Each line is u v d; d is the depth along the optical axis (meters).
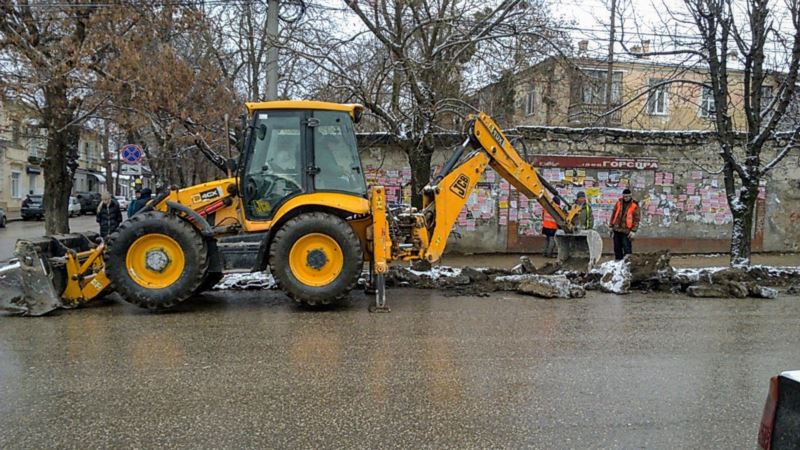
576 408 4.23
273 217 7.53
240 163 7.55
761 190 14.83
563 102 17.34
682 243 14.62
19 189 40.19
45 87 10.41
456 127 13.82
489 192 14.06
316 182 7.58
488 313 7.39
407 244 8.28
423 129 11.27
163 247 7.24
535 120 18.58
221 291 8.84
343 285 7.28
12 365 5.14
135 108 10.75
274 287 9.03
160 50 10.68
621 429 3.88
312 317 7.08
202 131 11.48
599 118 12.38
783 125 14.06
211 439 3.70
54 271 7.36
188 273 7.19
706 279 9.23
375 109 11.27
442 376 4.89
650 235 14.55
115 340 5.98
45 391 4.52
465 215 14.02
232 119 11.65
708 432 3.85
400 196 13.85
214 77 11.60
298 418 4.02
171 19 10.88
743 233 10.57
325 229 7.26
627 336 6.28
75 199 35.94
